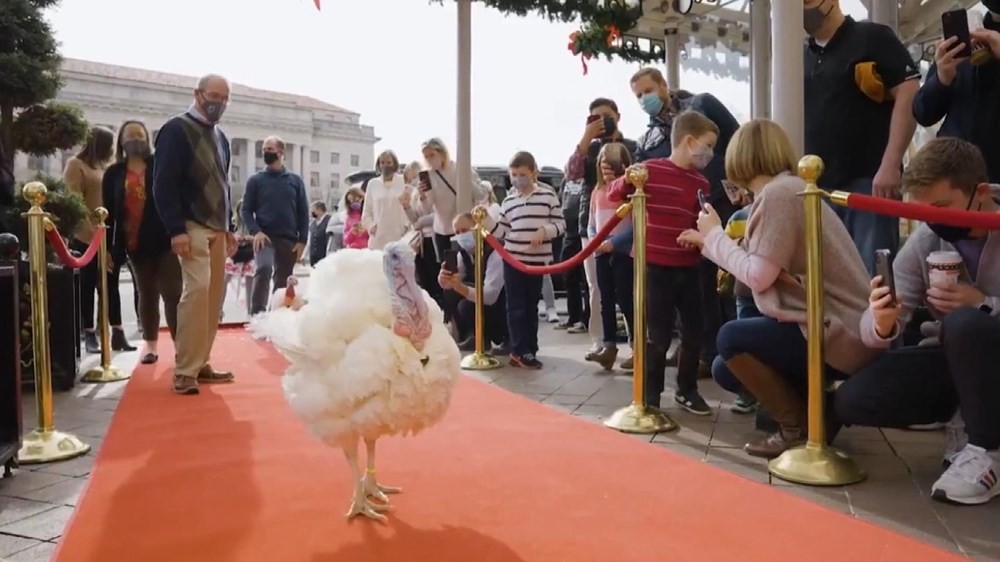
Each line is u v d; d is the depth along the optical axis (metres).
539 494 3.22
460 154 8.66
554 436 4.16
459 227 7.62
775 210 3.61
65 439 4.11
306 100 41.31
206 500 3.19
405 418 2.78
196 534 2.82
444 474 3.50
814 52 4.93
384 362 2.71
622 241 5.66
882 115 4.73
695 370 4.88
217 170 5.63
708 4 10.07
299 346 2.82
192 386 5.42
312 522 2.93
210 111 5.55
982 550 2.65
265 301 8.88
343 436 2.82
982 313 3.12
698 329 4.84
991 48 3.85
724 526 2.84
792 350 3.73
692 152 4.73
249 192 8.74
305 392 2.82
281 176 8.80
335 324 2.79
